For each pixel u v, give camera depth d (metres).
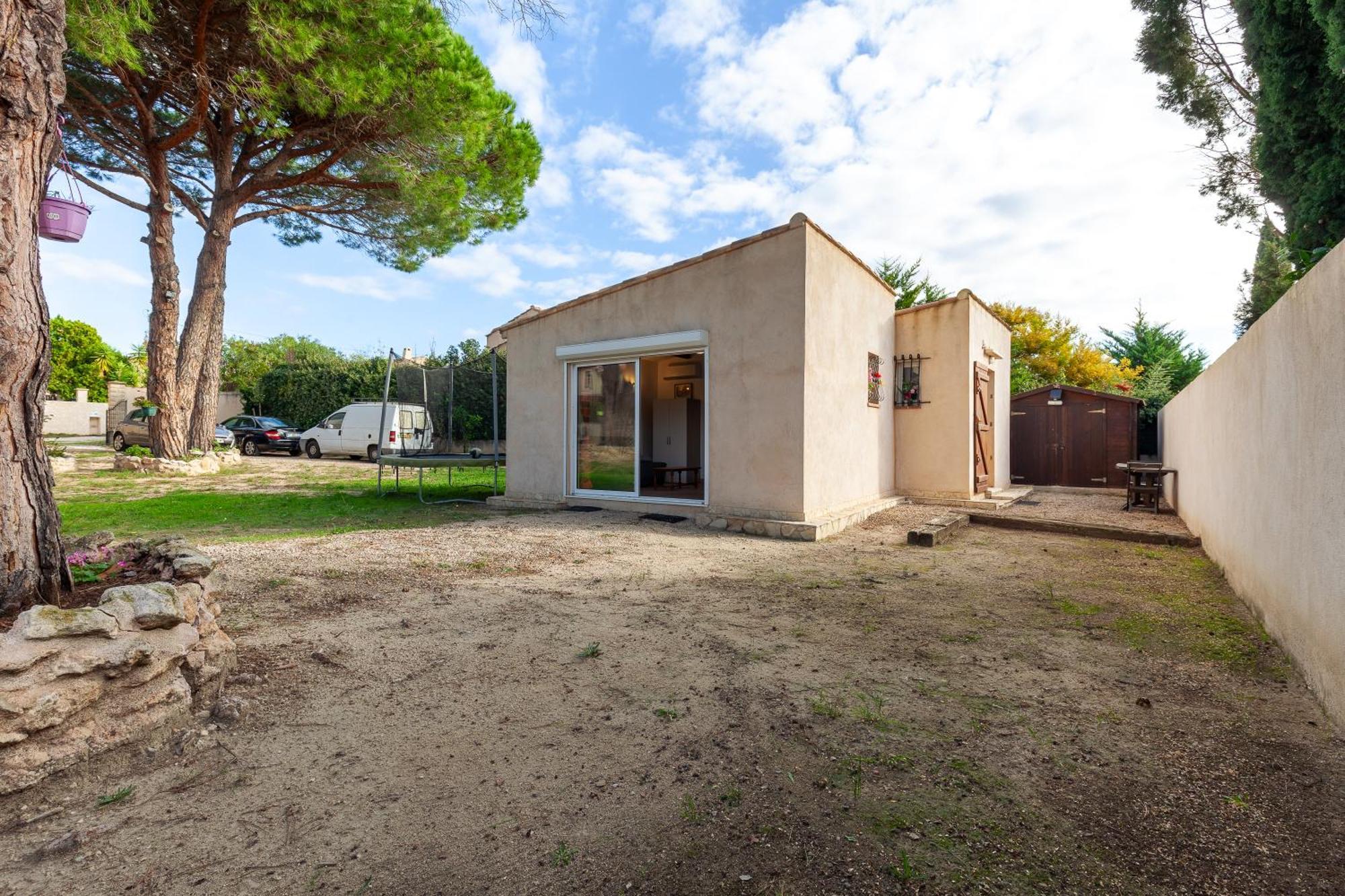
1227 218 12.46
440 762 2.21
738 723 2.53
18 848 1.70
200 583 2.79
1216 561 5.69
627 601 4.35
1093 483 13.72
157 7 10.68
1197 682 2.99
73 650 1.99
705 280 7.95
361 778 2.10
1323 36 7.22
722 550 6.29
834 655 3.31
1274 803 1.99
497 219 15.46
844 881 1.62
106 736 2.06
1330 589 2.66
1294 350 3.29
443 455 11.95
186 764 2.15
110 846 1.72
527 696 2.78
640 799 2.00
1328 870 1.67
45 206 2.87
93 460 17.14
